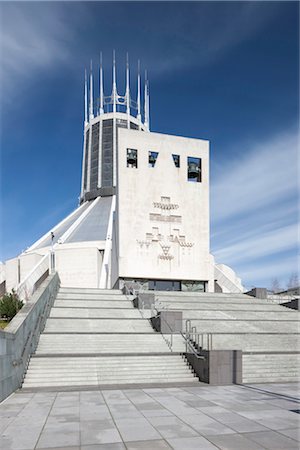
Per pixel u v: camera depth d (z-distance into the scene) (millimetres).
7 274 48656
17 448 6035
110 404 9289
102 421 7613
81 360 13938
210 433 6770
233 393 10703
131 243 32594
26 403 9516
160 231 33469
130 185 33531
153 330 18703
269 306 26875
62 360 13859
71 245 47562
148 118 91312
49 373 13000
